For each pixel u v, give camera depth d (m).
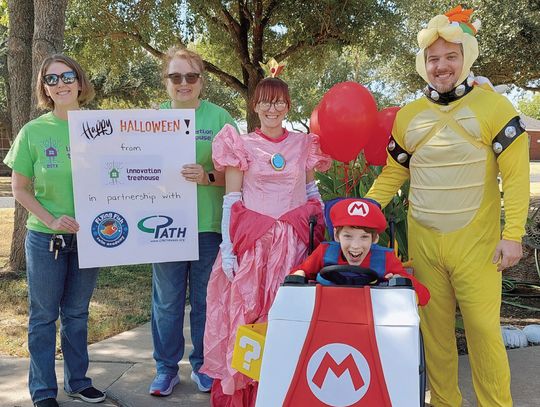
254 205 3.37
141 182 3.61
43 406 3.48
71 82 3.42
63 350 3.74
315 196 3.58
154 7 13.40
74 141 3.45
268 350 2.58
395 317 2.56
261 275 3.32
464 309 3.28
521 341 4.84
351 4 12.80
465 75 3.10
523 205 3.04
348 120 3.44
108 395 3.88
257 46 14.49
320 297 2.69
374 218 2.96
